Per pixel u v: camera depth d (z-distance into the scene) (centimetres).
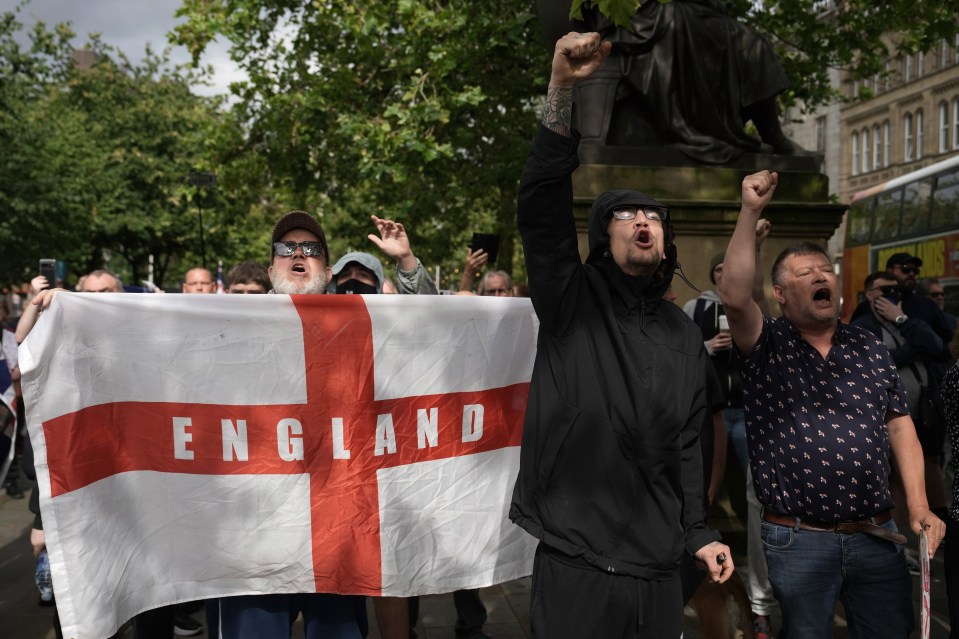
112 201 2902
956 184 1365
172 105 3119
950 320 732
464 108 1408
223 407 321
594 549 255
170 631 352
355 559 330
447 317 343
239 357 322
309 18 1524
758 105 618
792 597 322
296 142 1547
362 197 1723
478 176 1520
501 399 353
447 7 1354
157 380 316
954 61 3897
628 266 269
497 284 697
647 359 265
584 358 266
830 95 1510
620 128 596
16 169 2427
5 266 2486
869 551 314
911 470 322
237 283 505
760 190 312
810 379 320
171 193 2992
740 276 315
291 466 326
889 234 1614
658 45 582
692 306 528
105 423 308
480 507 350
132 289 721
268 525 324
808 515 316
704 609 365
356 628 335
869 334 328
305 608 336
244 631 324
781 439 320
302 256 352
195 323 319
